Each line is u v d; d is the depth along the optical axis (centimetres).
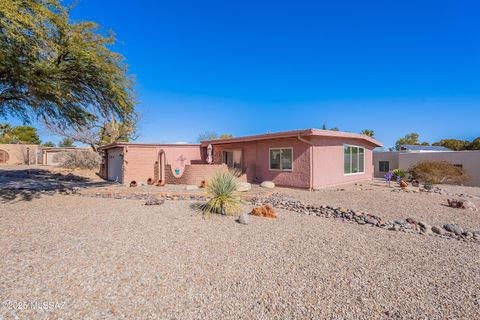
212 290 324
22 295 300
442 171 1819
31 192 1134
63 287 320
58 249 445
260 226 624
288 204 913
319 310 288
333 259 430
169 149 1741
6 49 704
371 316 280
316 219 723
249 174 1554
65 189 1264
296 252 457
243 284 340
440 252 478
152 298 302
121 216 700
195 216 708
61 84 866
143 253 435
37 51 741
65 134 2423
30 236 518
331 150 1440
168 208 813
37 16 681
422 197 1079
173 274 363
